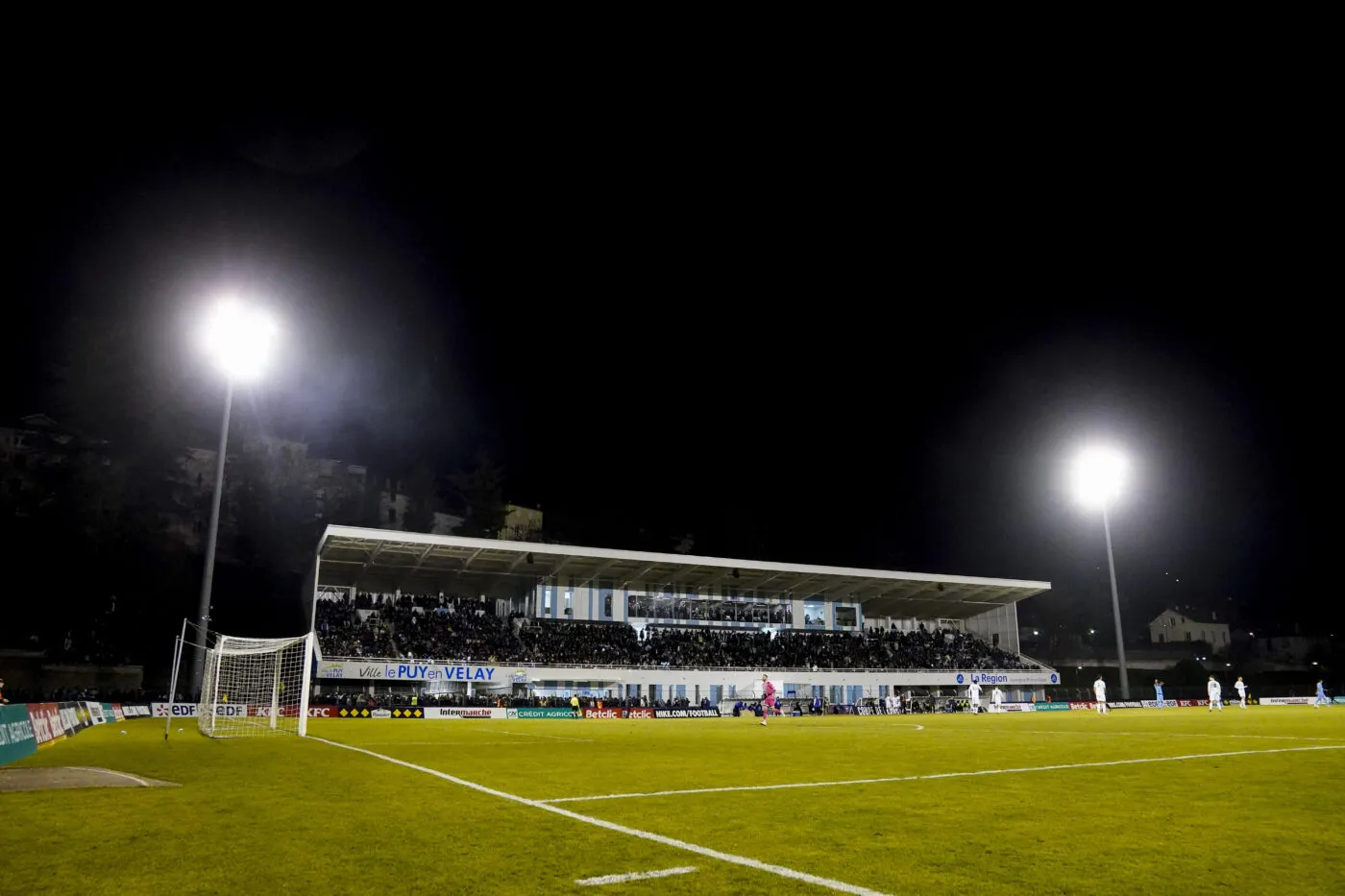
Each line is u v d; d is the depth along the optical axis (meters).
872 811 7.60
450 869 5.22
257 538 61.31
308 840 6.12
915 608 64.88
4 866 5.29
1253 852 5.72
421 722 33.16
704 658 52.81
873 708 50.16
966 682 56.91
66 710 19.05
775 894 4.63
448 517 80.88
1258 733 19.98
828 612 61.06
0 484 54.91
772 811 7.54
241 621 59.25
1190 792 8.89
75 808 7.66
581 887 4.79
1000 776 10.56
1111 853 5.70
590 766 11.95
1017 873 5.11
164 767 11.49
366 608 50.38
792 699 50.88
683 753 14.67
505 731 24.59
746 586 57.38
